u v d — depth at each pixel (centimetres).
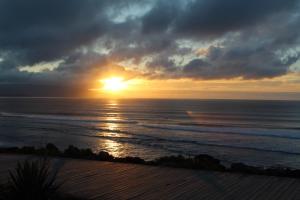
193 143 3216
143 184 664
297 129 4859
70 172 763
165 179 702
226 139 3569
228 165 2159
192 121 6512
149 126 5134
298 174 727
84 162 880
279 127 5269
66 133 4097
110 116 7981
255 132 4294
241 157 2503
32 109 11375
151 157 2436
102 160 905
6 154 1002
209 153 2655
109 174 745
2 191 524
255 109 12069
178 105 16038
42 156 932
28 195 492
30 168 538
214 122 6316
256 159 2430
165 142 3281
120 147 2958
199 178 709
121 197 580
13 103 18012
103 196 585
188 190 621
